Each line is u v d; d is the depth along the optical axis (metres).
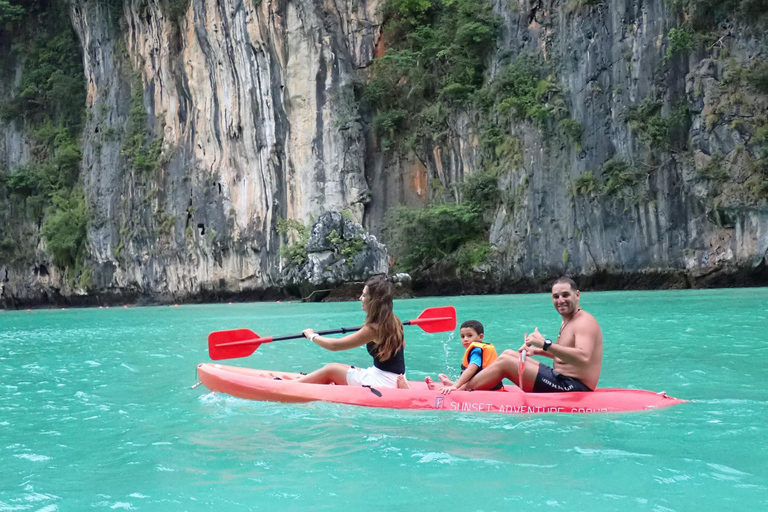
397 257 33.94
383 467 3.73
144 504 3.23
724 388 5.98
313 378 6.20
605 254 28.22
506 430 4.62
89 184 46.06
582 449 4.05
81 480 3.67
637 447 4.08
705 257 25.73
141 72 44.25
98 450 4.33
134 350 11.10
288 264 34.91
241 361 8.80
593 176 28.70
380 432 4.61
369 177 37.31
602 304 17.98
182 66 41.38
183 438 4.58
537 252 30.28
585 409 5.17
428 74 36.25
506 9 33.31
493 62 33.72
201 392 6.56
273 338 6.56
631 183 27.44
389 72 36.88
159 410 5.68
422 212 33.09
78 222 45.41
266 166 37.62
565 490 3.28
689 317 13.09
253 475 3.65
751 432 4.40
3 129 49.25
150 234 42.38
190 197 40.69
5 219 47.75
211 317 21.72
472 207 32.75
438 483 3.43
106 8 45.88
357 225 33.12
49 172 47.72
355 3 37.56
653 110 27.16
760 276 24.98
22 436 4.78
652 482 3.39
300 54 36.91
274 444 4.34
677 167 26.58
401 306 22.45
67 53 49.16
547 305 19.73
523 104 31.14
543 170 30.50
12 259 47.31
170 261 41.50
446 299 27.02
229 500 3.25
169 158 41.91
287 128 37.19
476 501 3.14
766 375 6.60
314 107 36.69
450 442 4.29
